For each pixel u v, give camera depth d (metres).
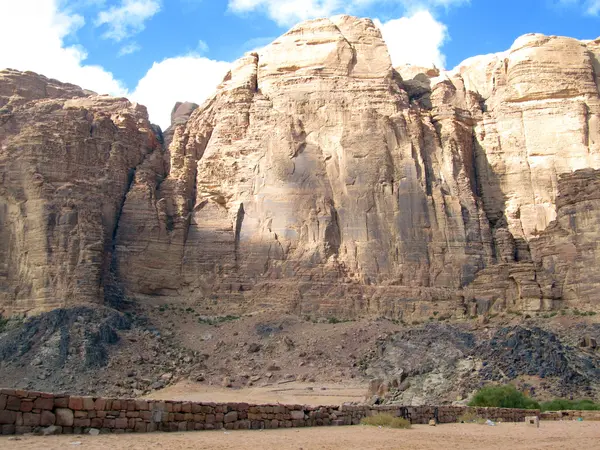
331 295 79.75
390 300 79.75
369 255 82.38
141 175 88.50
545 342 61.72
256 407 27.45
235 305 81.62
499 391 50.09
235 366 68.00
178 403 24.30
